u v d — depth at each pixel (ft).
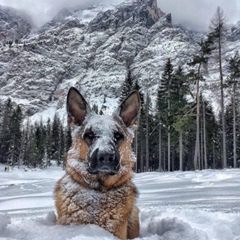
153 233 2.43
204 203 4.33
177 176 12.61
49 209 4.31
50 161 53.52
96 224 2.09
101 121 2.25
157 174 15.12
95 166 2.03
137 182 10.77
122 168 2.20
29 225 2.27
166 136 32.45
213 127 33.06
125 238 2.19
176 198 5.27
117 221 2.12
